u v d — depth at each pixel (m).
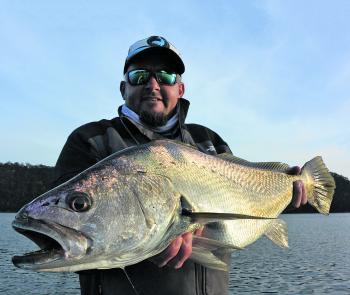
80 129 0.81
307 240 12.37
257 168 0.92
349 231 16.31
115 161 0.64
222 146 0.98
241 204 0.83
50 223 0.56
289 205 1.00
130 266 0.72
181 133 0.90
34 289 5.45
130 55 0.88
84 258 0.57
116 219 0.60
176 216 0.66
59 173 0.76
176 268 0.68
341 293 4.99
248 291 5.11
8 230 14.30
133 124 0.83
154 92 0.87
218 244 0.69
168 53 0.88
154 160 0.68
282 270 6.86
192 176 0.72
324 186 1.09
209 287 0.75
